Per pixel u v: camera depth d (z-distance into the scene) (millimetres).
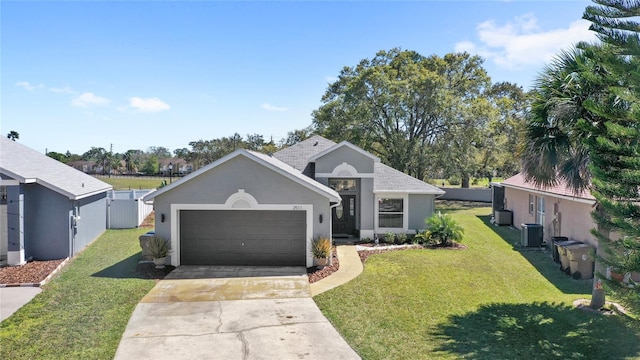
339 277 12555
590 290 11188
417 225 19188
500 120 40406
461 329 8516
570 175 9906
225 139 60594
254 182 13859
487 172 44375
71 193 14484
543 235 17703
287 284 11852
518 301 10281
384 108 33500
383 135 35094
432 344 7809
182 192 13883
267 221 14156
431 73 33531
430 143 35406
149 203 14688
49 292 10844
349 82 36719
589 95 8695
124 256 15258
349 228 19766
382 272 13055
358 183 19453
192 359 7223
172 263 13852
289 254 14180
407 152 33875
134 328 8578
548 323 8812
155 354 7406
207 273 13047
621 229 6836
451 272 13031
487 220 25844
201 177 13891
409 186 19328
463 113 33406
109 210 22078
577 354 7352
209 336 8195
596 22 7129
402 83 32719
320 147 23219
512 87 46375
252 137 62562
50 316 9156
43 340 7906
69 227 14703
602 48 7703
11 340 7883
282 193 13867
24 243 13961
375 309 9734
